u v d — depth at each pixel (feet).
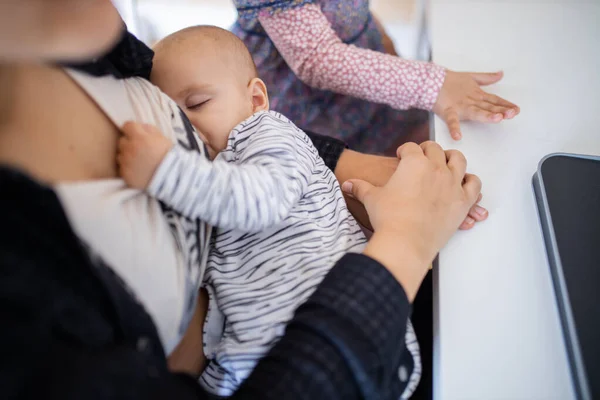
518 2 2.93
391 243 1.65
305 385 1.30
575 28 2.73
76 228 1.11
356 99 3.46
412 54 4.33
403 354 1.69
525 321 1.63
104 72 1.52
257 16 3.15
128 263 1.26
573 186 1.87
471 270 1.77
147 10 5.32
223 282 1.81
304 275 1.76
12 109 1.15
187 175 1.50
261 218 1.70
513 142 2.22
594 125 2.25
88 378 0.92
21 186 0.96
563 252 1.68
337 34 3.46
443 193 1.83
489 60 2.63
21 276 0.92
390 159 2.37
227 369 1.65
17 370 0.85
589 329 1.50
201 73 2.30
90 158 1.33
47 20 0.98
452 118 2.36
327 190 2.09
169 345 1.44
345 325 1.39
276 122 2.09
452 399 1.49
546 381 1.49
